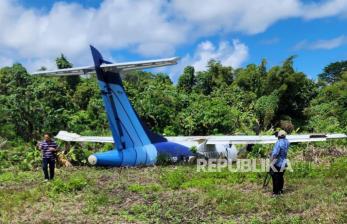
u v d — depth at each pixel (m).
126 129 15.95
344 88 35.03
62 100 28.03
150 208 10.00
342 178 12.88
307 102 37.69
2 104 25.34
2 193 11.81
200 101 29.14
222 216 9.39
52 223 8.90
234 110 28.67
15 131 24.62
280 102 35.94
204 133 26.53
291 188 11.95
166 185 12.68
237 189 11.94
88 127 26.66
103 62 15.25
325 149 19.95
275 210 9.50
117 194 11.63
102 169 15.88
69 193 11.73
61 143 19.83
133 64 14.41
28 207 10.31
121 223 8.86
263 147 20.20
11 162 18.38
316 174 13.61
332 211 9.07
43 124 24.70
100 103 28.17
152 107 26.47
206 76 37.97
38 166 17.69
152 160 16.52
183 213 9.62
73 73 15.49
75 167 17.28
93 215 9.51
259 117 32.47
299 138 17.72
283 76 36.12
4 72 30.09
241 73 38.00
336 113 33.06
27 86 27.83
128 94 29.97
